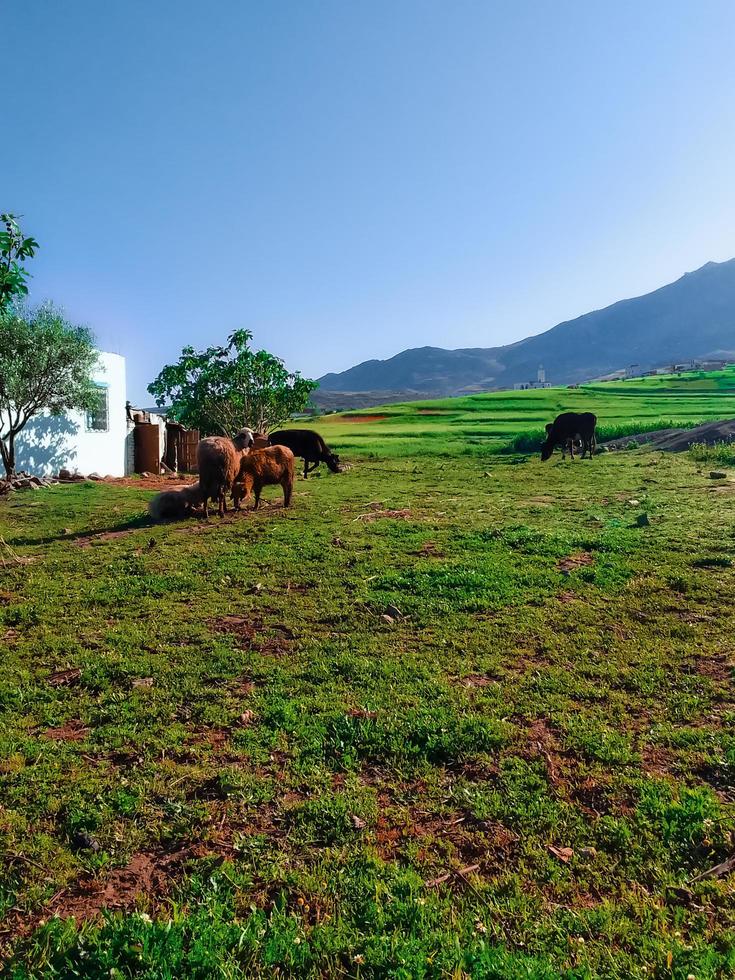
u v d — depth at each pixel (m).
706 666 5.95
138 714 5.41
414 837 3.96
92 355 20.78
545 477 17.95
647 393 75.62
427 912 3.33
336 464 20.88
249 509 14.22
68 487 19.19
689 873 3.59
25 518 14.39
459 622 7.18
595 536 10.16
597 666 6.04
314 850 3.83
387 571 9.03
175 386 29.47
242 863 3.73
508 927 3.28
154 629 7.33
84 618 7.74
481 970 2.92
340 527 11.94
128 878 3.65
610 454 23.52
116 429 24.42
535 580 8.33
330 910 3.38
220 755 4.80
